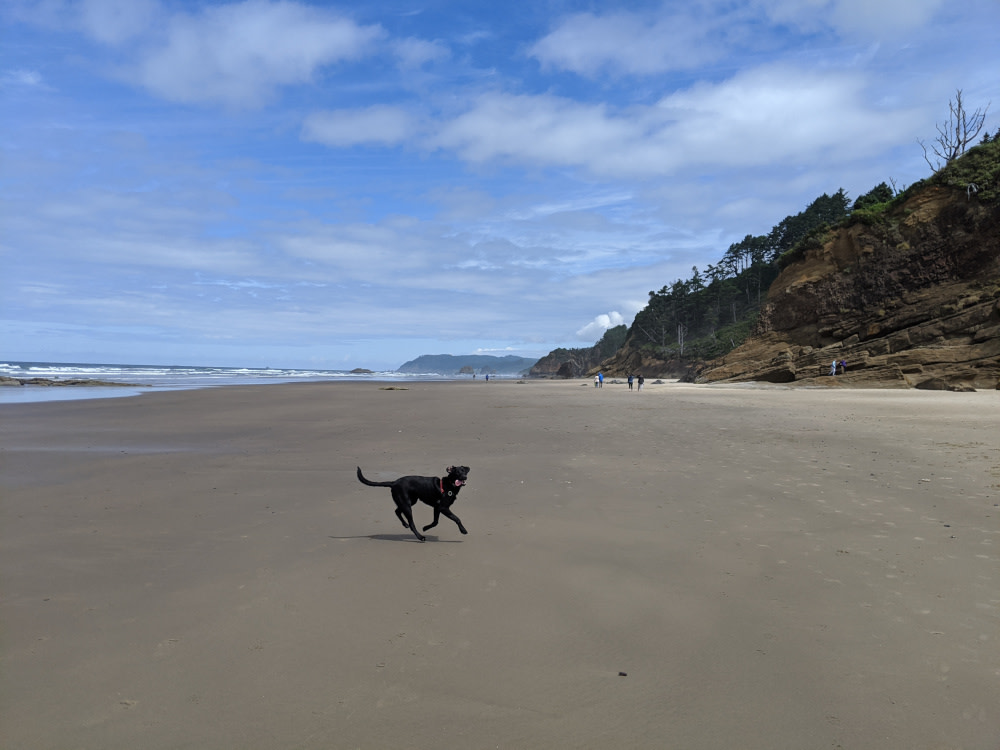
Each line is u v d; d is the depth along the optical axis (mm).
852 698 3242
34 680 3385
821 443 12953
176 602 4551
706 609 4449
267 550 5906
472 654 3740
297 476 9891
